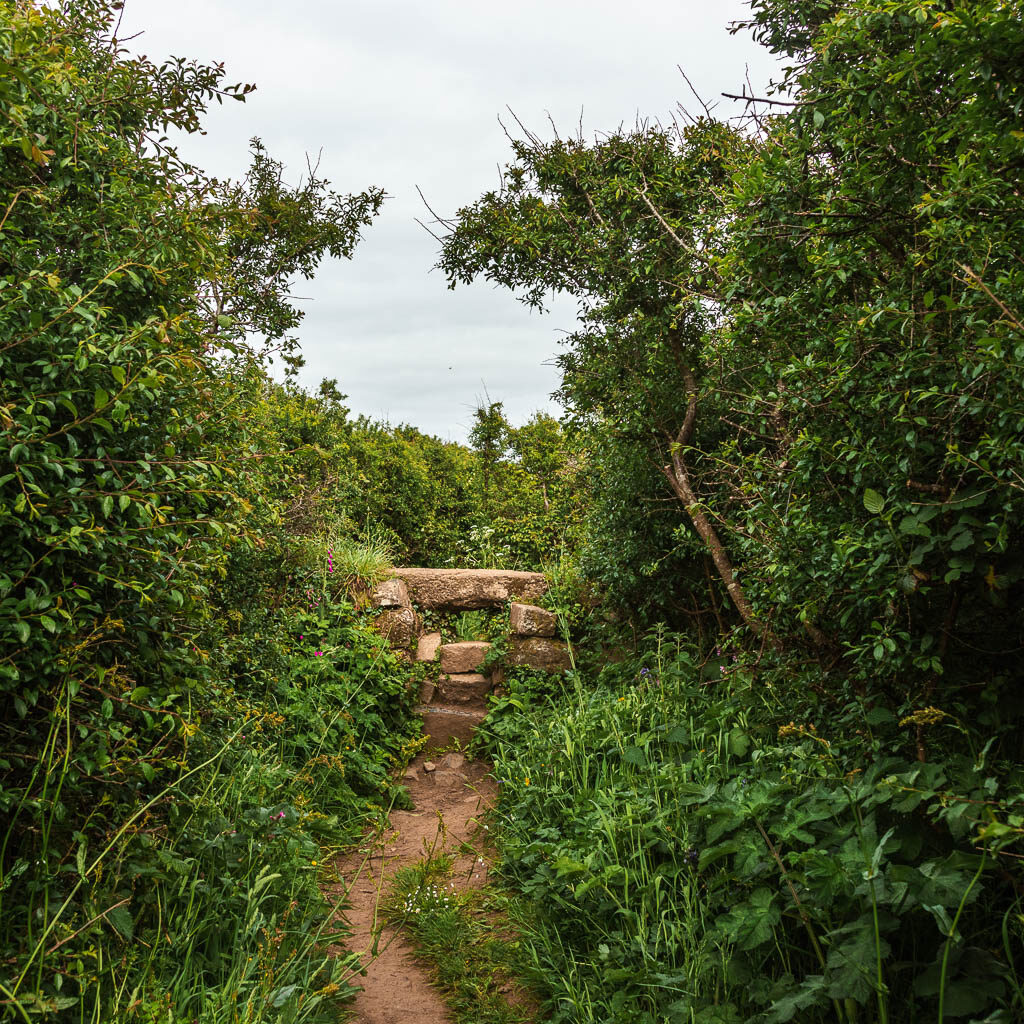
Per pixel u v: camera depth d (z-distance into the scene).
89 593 2.34
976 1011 2.04
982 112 2.11
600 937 3.24
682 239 5.26
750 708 4.07
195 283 3.36
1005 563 2.51
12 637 2.19
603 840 3.59
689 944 2.85
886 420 2.67
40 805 2.16
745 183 3.05
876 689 2.93
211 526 2.68
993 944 2.37
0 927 2.17
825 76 2.61
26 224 2.60
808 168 2.99
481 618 7.46
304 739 4.98
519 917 3.56
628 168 5.67
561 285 6.34
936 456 2.62
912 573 2.52
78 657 2.40
